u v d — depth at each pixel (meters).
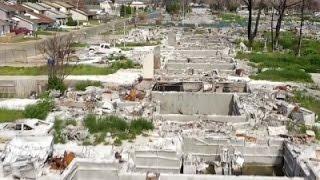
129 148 17.31
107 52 45.06
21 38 60.91
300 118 21.33
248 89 27.75
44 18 79.88
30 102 25.12
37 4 91.88
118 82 30.56
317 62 40.38
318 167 15.19
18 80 31.19
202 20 91.88
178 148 17.20
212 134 18.75
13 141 16.05
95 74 33.69
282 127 19.64
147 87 27.75
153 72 30.89
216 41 54.69
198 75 31.88
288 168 16.88
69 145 17.39
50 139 16.25
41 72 34.31
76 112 22.14
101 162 14.91
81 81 30.25
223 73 33.75
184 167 16.42
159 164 16.38
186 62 36.75
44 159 15.23
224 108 25.95
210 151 18.08
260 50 49.03
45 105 22.42
